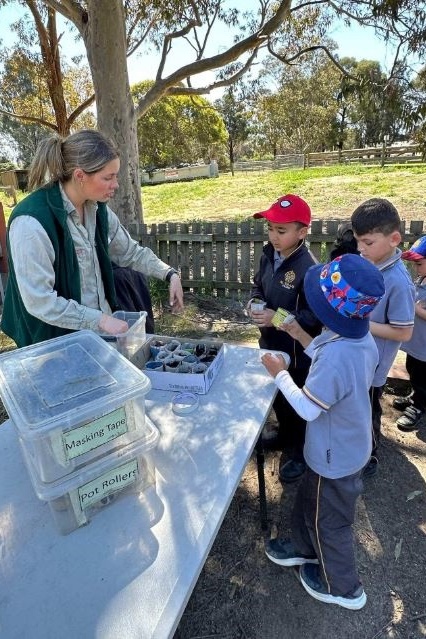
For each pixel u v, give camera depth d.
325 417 1.45
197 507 1.10
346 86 6.45
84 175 1.57
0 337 4.43
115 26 5.39
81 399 1.06
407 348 2.59
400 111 5.85
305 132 34.34
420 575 1.83
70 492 1.02
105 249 1.86
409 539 1.99
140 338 1.78
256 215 2.15
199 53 7.20
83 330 1.45
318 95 32.78
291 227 2.00
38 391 1.10
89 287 1.82
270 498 2.25
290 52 8.77
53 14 9.84
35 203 1.56
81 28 5.86
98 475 1.06
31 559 1.00
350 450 1.46
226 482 1.18
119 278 2.61
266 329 2.27
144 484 1.17
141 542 1.02
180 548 1.00
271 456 2.54
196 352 1.77
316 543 1.60
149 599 0.89
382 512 2.14
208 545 1.00
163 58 6.59
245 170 25.81
